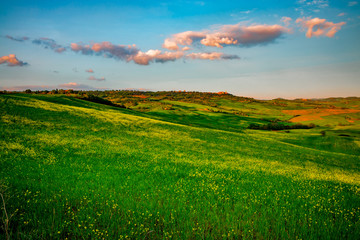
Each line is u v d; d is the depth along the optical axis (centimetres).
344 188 1406
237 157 2758
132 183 1143
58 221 650
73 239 592
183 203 872
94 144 2511
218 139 4569
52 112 4316
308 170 2292
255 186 1265
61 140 2464
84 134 3127
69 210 731
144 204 827
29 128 2936
